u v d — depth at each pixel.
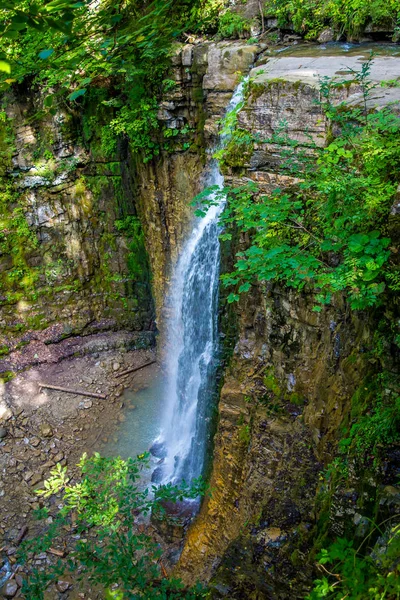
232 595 4.68
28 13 3.12
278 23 8.39
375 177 4.11
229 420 6.98
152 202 10.62
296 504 5.31
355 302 4.05
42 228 11.48
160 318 11.77
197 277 8.95
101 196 11.35
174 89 8.85
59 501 8.90
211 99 8.30
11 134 10.60
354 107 4.81
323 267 4.72
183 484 5.50
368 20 7.52
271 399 6.58
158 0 6.83
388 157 4.11
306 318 6.01
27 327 11.91
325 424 5.57
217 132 8.33
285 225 5.06
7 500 8.93
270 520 5.34
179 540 7.65
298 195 5.34
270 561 4.89
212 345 8.40
